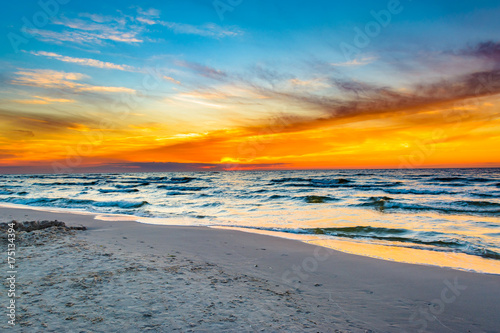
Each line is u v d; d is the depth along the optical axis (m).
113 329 3.17
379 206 19.47
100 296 4.05
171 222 12.99
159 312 3.66
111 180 70.12
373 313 4.35
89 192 33.62
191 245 8.30
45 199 22.23
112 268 5.31
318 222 13.44
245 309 3.99
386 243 9.08
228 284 5.02
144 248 7.52
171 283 4.75
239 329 3.40
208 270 5.82
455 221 13.72
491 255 7.72
